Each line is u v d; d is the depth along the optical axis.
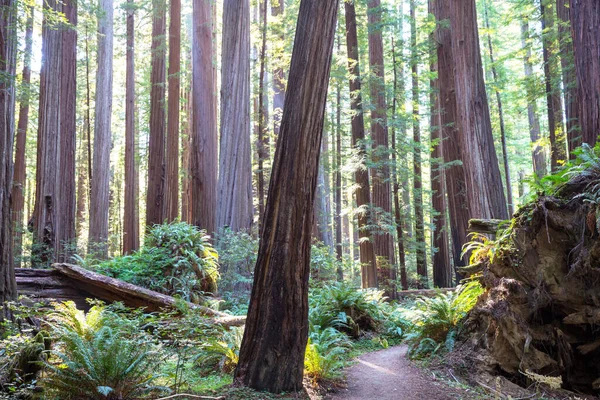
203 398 4.61
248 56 14.52
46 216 14.24
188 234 11.41
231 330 6.59
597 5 7.51
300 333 5.10
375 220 14.70
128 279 10.51
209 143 15.73
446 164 15.59
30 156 29.09
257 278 5.18
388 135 16.84
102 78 18.92
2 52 6.84
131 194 21.22
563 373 5.87
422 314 7.71
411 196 18.88
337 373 5.86
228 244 12.49
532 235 6.18
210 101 15.98
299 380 5.10
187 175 26.47
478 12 27.86
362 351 7.88
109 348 4.65
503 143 22.67
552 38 14.45
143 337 5.61
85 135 32.69
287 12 18.53
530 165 33.91
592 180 5.87
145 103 28.84
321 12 5.14
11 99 6.92
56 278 9.88
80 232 29.08
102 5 19.09
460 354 6.50
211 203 15.55
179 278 10.48
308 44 5.12
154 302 8.91
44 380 4.54
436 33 16.36
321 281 12.48
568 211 6.00
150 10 20.47
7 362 4.73
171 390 4.75
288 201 5.09
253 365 5.04
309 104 5.12
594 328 5.85
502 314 6.14
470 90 10.58
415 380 5.95
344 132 20.27
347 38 16.11
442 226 18.98
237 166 13.92
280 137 5.20
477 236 7.30
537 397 5.41
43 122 14.66
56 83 14.78
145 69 28.95
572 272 5.81
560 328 6.05
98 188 18.36
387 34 19.89
